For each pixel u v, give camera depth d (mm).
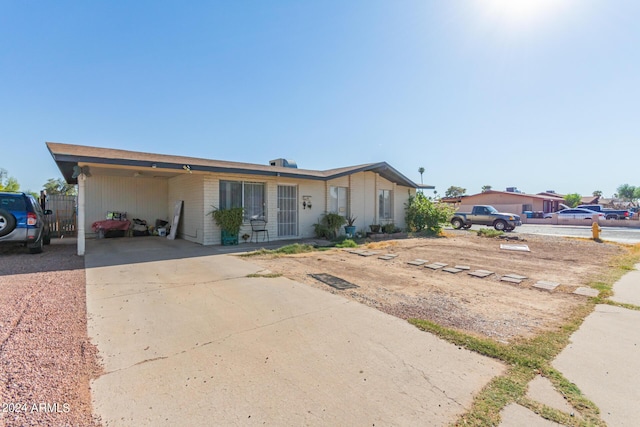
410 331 3283
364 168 12844
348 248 9609
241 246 9547
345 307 4043
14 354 2639
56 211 12211
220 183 10078
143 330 3248
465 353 2803
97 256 7539
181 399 2090
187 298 4352
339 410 1986
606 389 2232
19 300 4066
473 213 19547
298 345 2943
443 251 9203
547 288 5113
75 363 2543
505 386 2266
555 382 2320
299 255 8086
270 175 10125
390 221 15359
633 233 16281
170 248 9008
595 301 4395
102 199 12297
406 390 2219
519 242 11469
